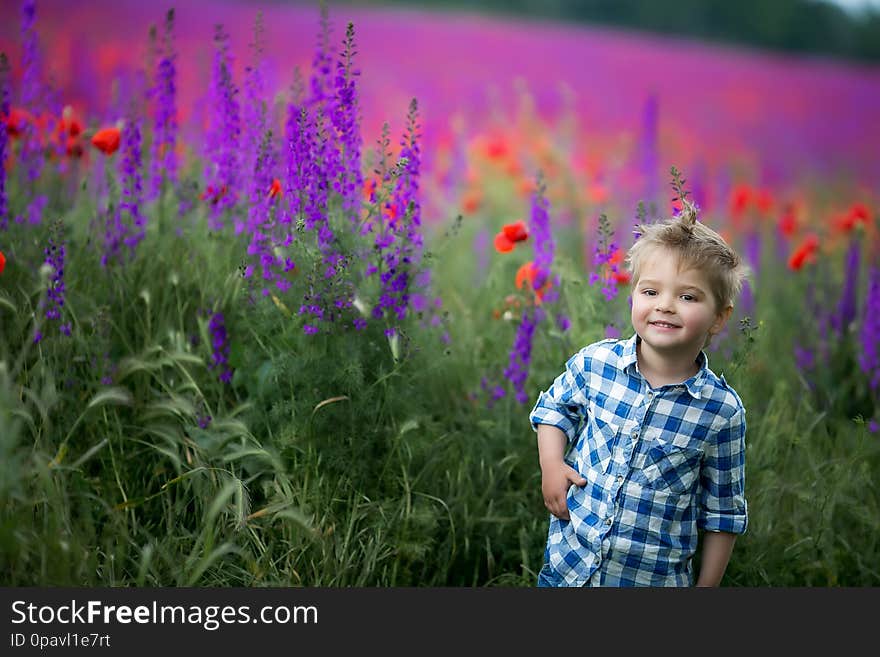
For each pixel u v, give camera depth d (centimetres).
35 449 231
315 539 241
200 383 276
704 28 2280
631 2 2262
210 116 319
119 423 255
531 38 1794
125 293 290
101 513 246
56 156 334
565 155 542
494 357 325
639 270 218
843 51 2270
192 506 261
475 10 2095
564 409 236
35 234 297
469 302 389
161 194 319
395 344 251
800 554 271
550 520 255
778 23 2262
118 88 356
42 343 258
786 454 292
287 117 305
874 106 1585
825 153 1243
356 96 269
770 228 602
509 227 289
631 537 220
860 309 416
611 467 221
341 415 258
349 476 260
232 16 1377
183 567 231
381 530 251
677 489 219
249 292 265
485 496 273
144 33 1155
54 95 334
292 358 255
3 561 220
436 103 1070
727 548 225
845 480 271
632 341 225
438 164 596
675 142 1142
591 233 460
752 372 318
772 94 1614
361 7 1802
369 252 271
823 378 358
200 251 310
